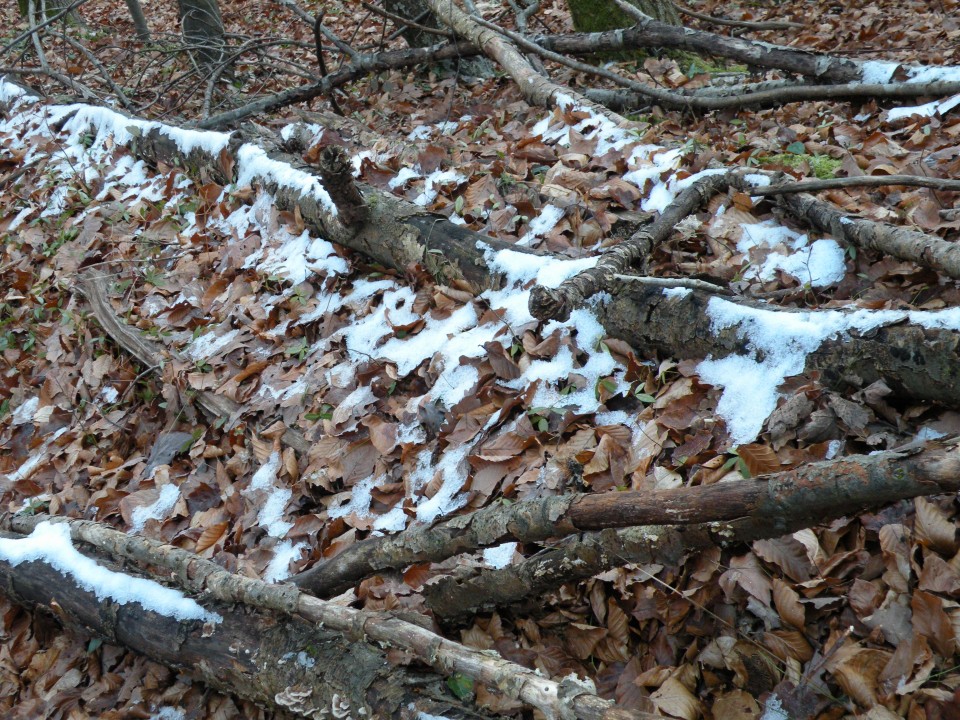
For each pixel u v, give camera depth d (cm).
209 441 388
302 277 443
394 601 273
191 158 572
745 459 254
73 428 432
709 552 235
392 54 681
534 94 548
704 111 539
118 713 286
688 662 228
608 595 252
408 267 400
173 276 488
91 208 581
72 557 312
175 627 274
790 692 208
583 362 322
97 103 715
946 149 390
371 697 222
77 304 498
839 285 314
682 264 350
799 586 221
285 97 695
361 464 335
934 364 241
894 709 195
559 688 186
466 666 206
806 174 398
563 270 344
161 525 358
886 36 617
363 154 522
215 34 886
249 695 255
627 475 277
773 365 277
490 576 254
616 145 453
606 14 667
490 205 426
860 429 251
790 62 518
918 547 215
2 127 737
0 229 607
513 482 293
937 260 278
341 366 380
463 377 341
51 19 783
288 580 293
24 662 326
